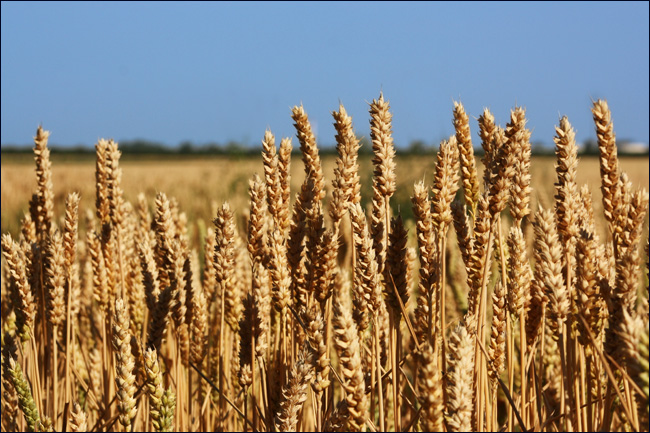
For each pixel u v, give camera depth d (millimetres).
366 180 13875
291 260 3535
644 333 2240
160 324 3980
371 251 3045
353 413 2520
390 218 3379
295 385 2912
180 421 4352
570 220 3018
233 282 4457
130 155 90562
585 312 2861
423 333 3570
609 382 2928
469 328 3088
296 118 3605
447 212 3211
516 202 3141
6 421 4273
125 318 3355
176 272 4320
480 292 3211
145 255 4453
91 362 5734
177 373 4316
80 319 6309
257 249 3725
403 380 4145
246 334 3762
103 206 4793
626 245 3064
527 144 3113
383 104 3270
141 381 3850
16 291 4148
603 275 2900
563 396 3006
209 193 20312
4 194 20625
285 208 3678
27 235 4945
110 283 4789
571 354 3041
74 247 4648
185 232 5695
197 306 4496
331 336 3732
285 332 3566
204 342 4531
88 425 4832
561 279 2922
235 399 4680
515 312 3152
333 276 3410
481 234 3189
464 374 2412
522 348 3145
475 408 3100
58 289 4285
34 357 4195
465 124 3426
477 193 3447
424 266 3232
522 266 3156
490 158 3342
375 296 3031
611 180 3092
